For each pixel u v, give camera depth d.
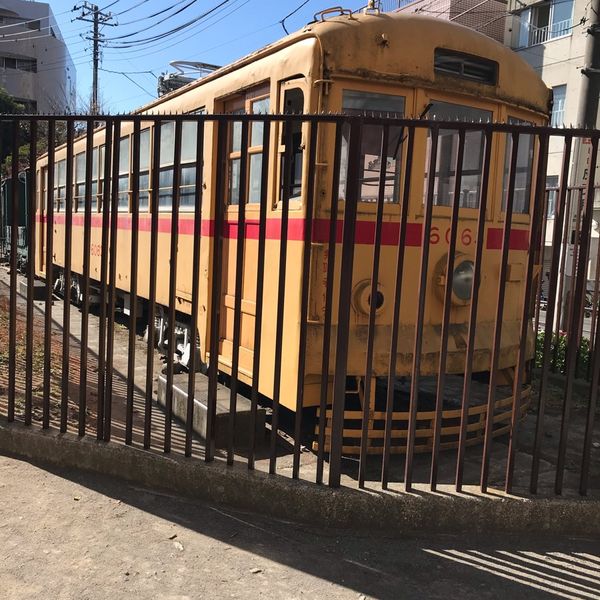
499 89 4.82
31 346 4.33
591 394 3.56
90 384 5.85
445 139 4.64
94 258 9.45
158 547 3.21
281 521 3.53
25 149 21.97
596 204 16.95
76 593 2.78
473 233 4.80
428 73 4.46
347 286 3.43
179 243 6.35
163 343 7.47
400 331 4.53
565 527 3.52
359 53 4.27
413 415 3.54
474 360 4.81
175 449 4.11
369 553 3.26
